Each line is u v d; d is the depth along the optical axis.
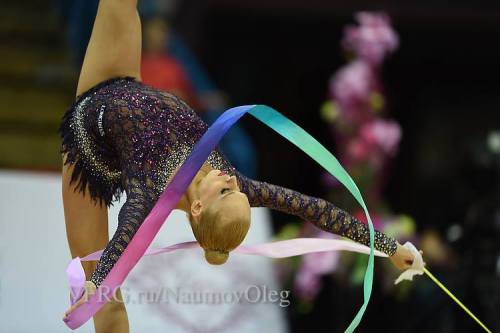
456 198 19.91
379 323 17.33
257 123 23.23
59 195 15.45
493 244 15.63
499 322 15.12
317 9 22.75
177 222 15.12
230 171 8.73
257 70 23.36
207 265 15.02
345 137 16.70
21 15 23.55
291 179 23.30
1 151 19.36
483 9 23.19
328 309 20.17
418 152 24.09
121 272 7.81
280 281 16.64
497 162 17.22
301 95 23.61
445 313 15.66
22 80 21.41
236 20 23.00
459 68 24.34
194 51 22.77
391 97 24.25
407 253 9.15
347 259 16.31
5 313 14.24
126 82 9.33
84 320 7.84
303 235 16.44
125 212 8.19
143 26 19.67
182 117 8.91
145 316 14.41
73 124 9.30
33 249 14.82
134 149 8.65
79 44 20.91
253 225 15.98
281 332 15.12
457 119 24.22
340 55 23.34
